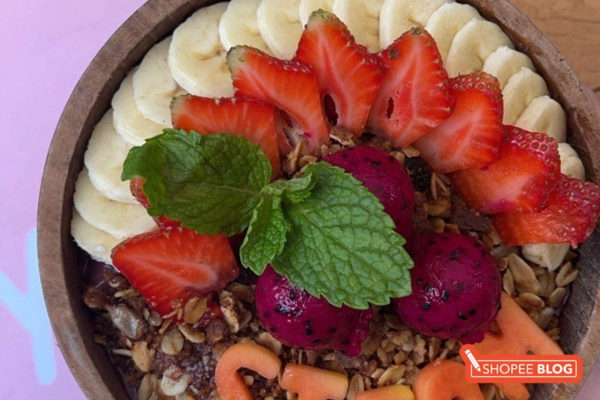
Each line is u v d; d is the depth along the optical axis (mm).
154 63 243
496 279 221
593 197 223
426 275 219
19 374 294
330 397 233
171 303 236
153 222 241
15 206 302
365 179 215
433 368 233
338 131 233
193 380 239
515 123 240
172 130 213
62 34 307
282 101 225
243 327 237
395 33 239
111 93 242
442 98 223
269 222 211
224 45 242
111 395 228
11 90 305
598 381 279
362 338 224
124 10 308
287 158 234
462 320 219
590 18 304
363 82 224
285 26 241
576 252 244
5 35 307
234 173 217
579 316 237
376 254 205
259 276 225
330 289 206
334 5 241
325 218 210
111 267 244
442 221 237
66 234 236
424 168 238
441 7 241
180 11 240
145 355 238
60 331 229
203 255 229
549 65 240
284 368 235
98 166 239
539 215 232
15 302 298
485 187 235
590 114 236
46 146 305
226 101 223
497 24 244
